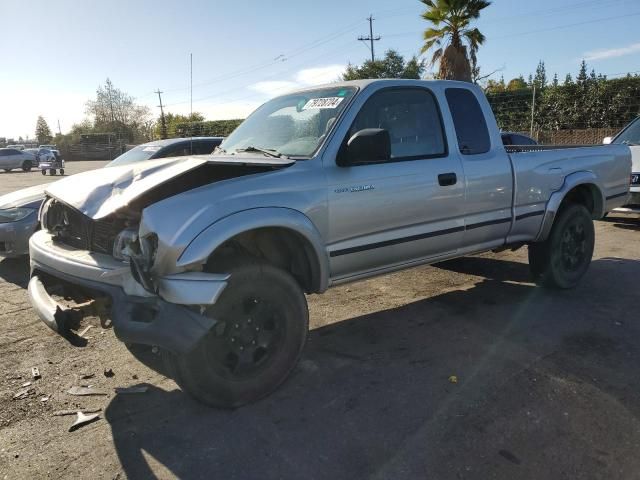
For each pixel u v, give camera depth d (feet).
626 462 8.72
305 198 11.27
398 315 16.06
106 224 10.75
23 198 21.93
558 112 81.66
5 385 12.00
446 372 12.10
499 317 15.61
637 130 31.27
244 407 10.80
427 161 13.70
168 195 10.68
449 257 14.82
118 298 10.00
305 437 9.68
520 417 10.11
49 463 9.10
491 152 15.39
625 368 12.10
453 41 79.15
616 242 25.82
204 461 9.05
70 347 14.11
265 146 13.30
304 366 12.62
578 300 17.02
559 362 12.45
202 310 9.87
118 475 8.75
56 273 11.19
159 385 11.90
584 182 17.67
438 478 8.43
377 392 11.27
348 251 12.27
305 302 11.43
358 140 11.41
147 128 219.82
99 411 10.82
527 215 16.29
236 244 11.18
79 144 216.33
